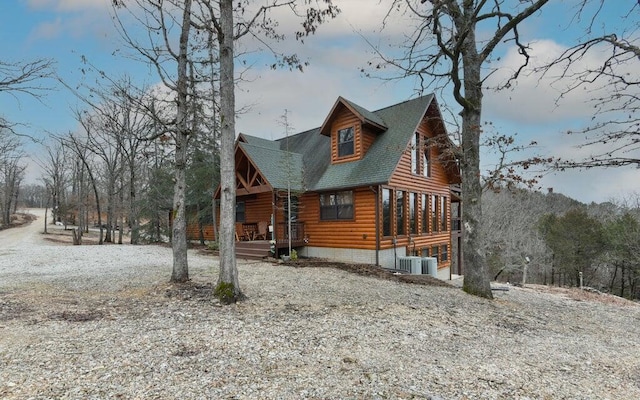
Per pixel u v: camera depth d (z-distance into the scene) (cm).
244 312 573
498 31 799
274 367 365
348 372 361
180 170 797
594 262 3056
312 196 1489
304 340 452
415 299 752
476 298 832
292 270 1060
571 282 3231
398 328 531
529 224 3594
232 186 655
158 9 747
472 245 884
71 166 3634
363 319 567
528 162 793
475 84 870
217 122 1630
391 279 1006
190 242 2169
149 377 329
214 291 661
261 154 1485
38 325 476
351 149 1426
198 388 311
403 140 1305
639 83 545
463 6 810
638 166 492
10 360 356
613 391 365
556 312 814
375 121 1385
